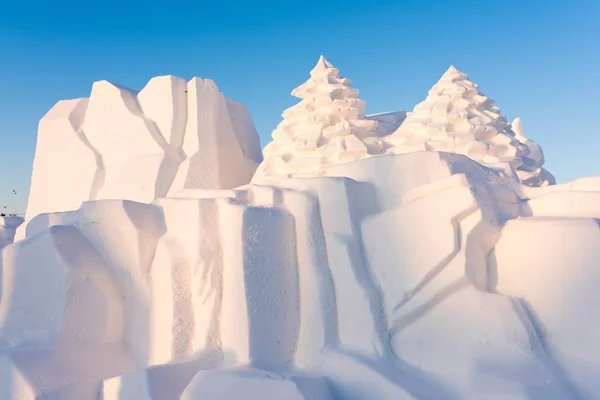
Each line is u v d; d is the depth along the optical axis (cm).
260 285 699
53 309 779
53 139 1554
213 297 732
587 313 607
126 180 1401
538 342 612
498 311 627
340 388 627
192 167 1389
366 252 723
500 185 806
